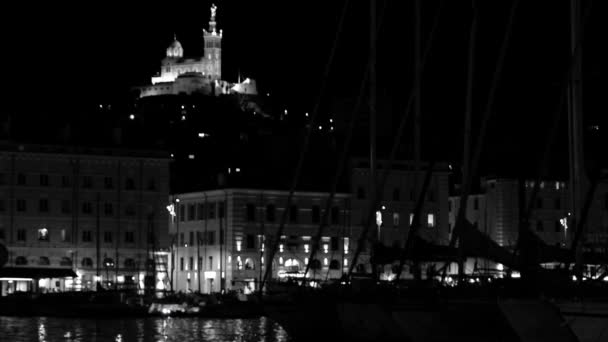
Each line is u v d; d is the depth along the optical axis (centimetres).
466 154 8125
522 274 7069
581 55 8250
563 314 6588
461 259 7706
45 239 19425
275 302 9000
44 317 17475
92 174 19788
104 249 19750
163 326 15600
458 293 7688
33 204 19375
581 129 8219
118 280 19762
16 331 14238
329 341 8712
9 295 17725
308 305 8762
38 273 18100
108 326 15450
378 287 8525
